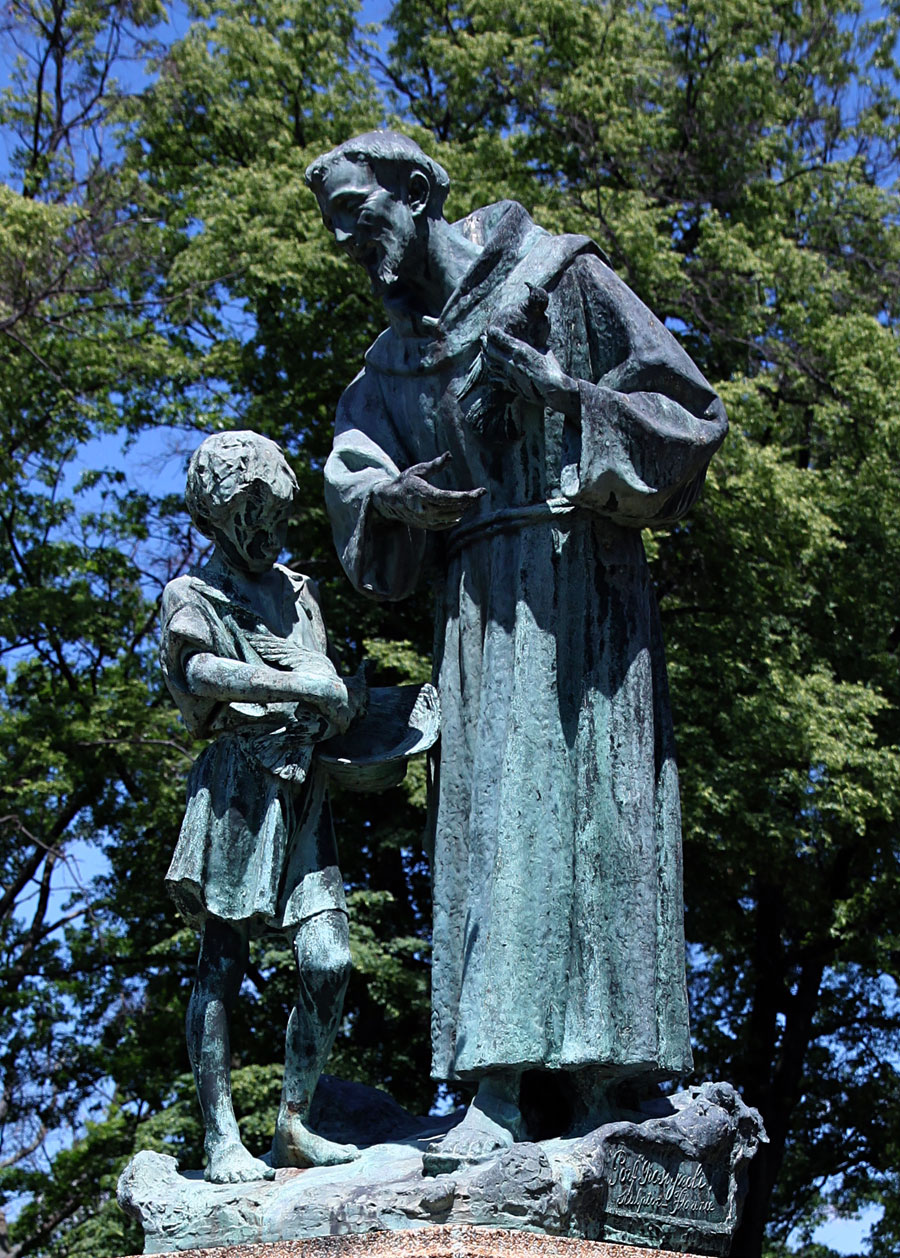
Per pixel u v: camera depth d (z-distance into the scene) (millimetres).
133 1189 3855
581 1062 3824
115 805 13875
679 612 12812
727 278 13492
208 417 13383
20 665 14828
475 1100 3889
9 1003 13273
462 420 4219
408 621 12383
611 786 4004
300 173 13117
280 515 4109
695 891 12859
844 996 14797
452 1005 4039
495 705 4051
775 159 15188
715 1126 3936
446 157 13109
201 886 3980
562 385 3994
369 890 11844
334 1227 3520
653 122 13938
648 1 14969
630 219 12508
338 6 14602
